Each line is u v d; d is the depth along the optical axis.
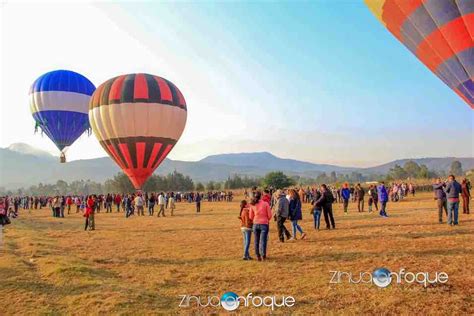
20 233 19.00
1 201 16.41
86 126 48.94
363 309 6.64
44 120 46.84
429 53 15.94
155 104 32.34
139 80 32.88
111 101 32.25
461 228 14.63
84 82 49.06
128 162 32.97
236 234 17.00
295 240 13.98
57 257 11.73
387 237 13.50
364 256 10.60
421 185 62.25
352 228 16.34
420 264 9.38
